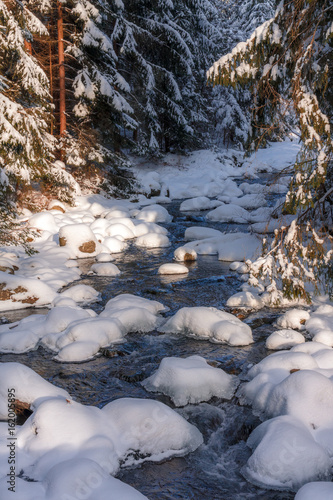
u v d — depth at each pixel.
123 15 28.92
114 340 7.24
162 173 31.20
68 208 19.89
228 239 14.11
